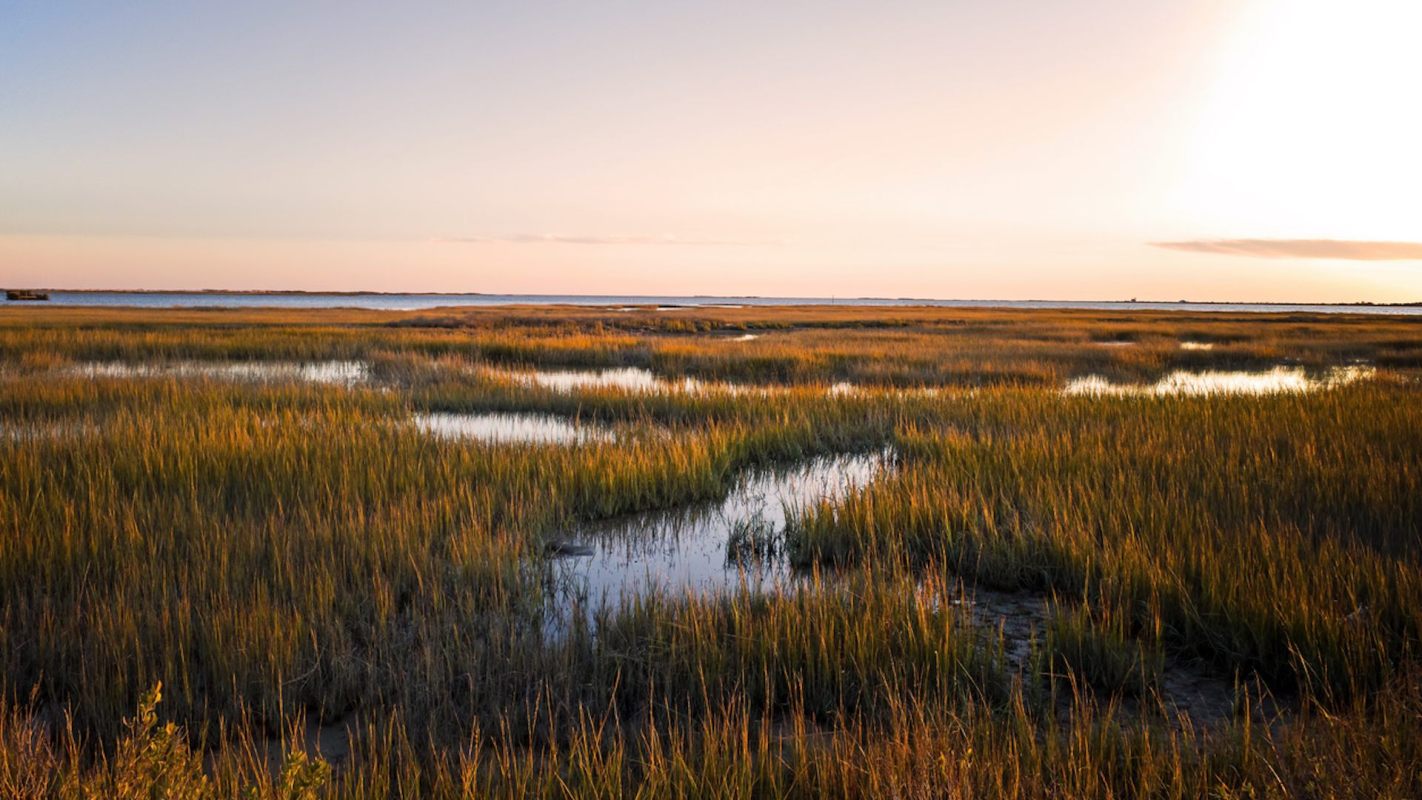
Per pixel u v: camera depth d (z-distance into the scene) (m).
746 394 14.70
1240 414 11.28
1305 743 3.18
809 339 30.89
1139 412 11.85
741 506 8.38
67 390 13.52
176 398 12.61
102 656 4.03
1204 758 3.01
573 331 36.62
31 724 3.64
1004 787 3.03
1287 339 32.59
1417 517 6.17
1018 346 27.00
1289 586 4.74
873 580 5.36
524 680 4.07
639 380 19.91
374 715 3.86
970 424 11.66
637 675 4.16
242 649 4.01
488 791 3.00
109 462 7.75
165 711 3.74
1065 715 3.94
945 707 3.67
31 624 4.45
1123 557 5.46
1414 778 2.93
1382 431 9.73
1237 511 6.42
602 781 3.10
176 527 5.98
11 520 5.88
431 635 4.48
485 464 8.30
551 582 5.95
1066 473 7.80
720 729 3.68
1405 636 4.04
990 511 6.69
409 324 41.09
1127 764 3.10
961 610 4.80
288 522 6.35
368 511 6.76
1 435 9.56
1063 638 4.54
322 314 57.31
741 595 5.06
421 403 14.47
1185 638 4.66
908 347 26.17
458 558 5.66
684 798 3.03
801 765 3.17
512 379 17.50
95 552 5.35
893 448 11.04
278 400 13.29
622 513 8.00
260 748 3.61
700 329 41.00
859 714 3.66
